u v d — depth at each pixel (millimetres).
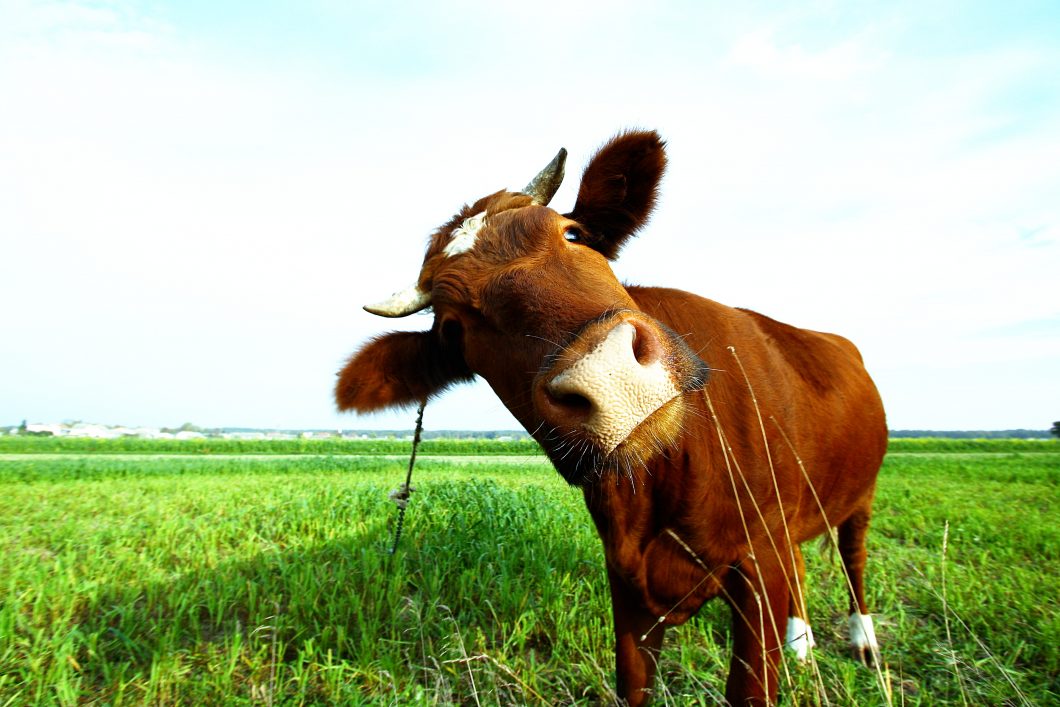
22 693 3711
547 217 2801
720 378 3076
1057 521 9469
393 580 5195
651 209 3463
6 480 17328
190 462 26953
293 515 8930
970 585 5469
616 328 2125
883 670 4043
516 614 4730
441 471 20359
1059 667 4055
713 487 2898
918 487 15109
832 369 4039
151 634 4469
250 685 3834
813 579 6141
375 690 3719
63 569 6148
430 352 3609
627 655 3146
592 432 2041
